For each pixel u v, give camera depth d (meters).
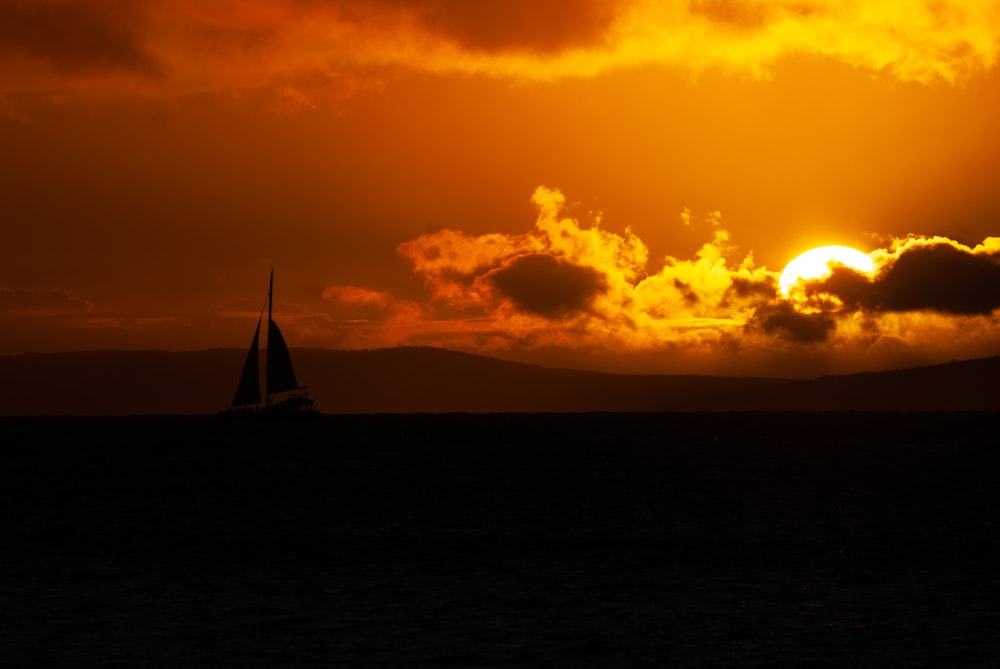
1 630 129.00
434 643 124.38
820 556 183.50
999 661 115.56
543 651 121.25
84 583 158.12
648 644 123.69
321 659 117.94
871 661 116.25
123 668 114.38
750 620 134.62
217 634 128.00
